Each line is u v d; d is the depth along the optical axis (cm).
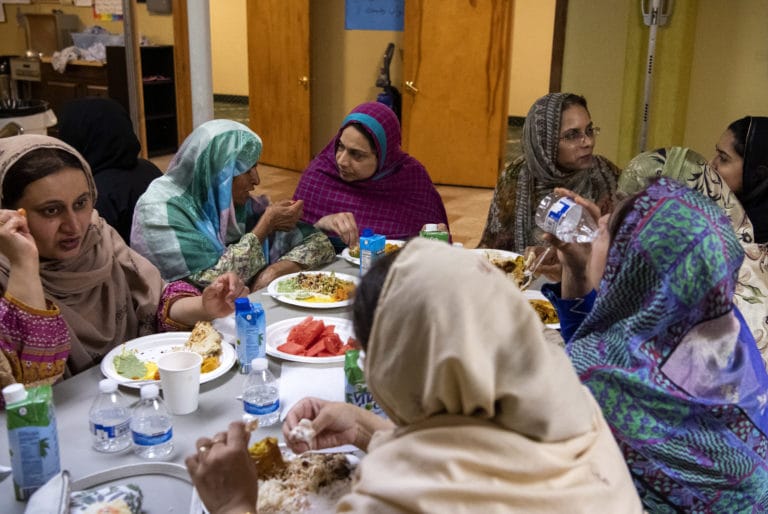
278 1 732
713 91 370
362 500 81
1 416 150
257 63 769
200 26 338
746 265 178
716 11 359
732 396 116
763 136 239
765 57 355
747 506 121
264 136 788
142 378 164
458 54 670
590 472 82
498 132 680
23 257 156
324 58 743
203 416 152
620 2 371
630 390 115
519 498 77
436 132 695
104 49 526
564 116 274
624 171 224
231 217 248
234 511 102
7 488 129
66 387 162
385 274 86
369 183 303
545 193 287
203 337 175
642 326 114
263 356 171
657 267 112
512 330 81
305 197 308
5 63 525
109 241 192
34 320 155
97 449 139
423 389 81
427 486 78
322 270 256
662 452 116
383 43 716
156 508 123
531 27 973
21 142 167
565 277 159
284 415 151
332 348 180
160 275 216
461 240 532
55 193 165
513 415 80
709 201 116
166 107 743
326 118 759
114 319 192
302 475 125
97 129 287
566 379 83
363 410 136
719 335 113
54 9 521
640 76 376
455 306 78
